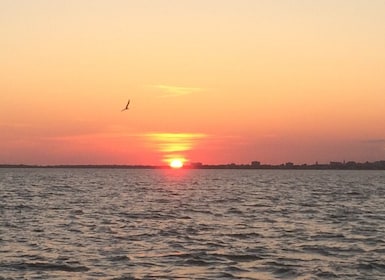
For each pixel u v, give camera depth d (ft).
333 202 234.99
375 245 107.96
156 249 101.71
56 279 77.00
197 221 151.33
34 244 106.22
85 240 112.06
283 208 199.31
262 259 92.53
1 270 82.33
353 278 79.15
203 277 79.05
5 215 163.84
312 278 79.00
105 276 78.95
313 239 115.96
